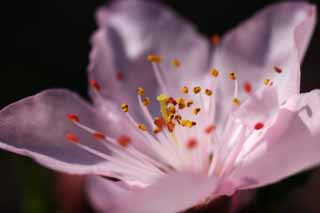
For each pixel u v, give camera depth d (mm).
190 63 122
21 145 106
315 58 218
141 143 114
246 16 236
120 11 124
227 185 102
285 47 115
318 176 180
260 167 99
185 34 123
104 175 106
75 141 107
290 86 104
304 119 100
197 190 93
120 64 120
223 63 119
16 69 228
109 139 109
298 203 176
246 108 104
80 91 227
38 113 109
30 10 242
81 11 242
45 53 234
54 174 129
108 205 92
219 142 110
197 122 114
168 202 93
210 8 239
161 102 111
